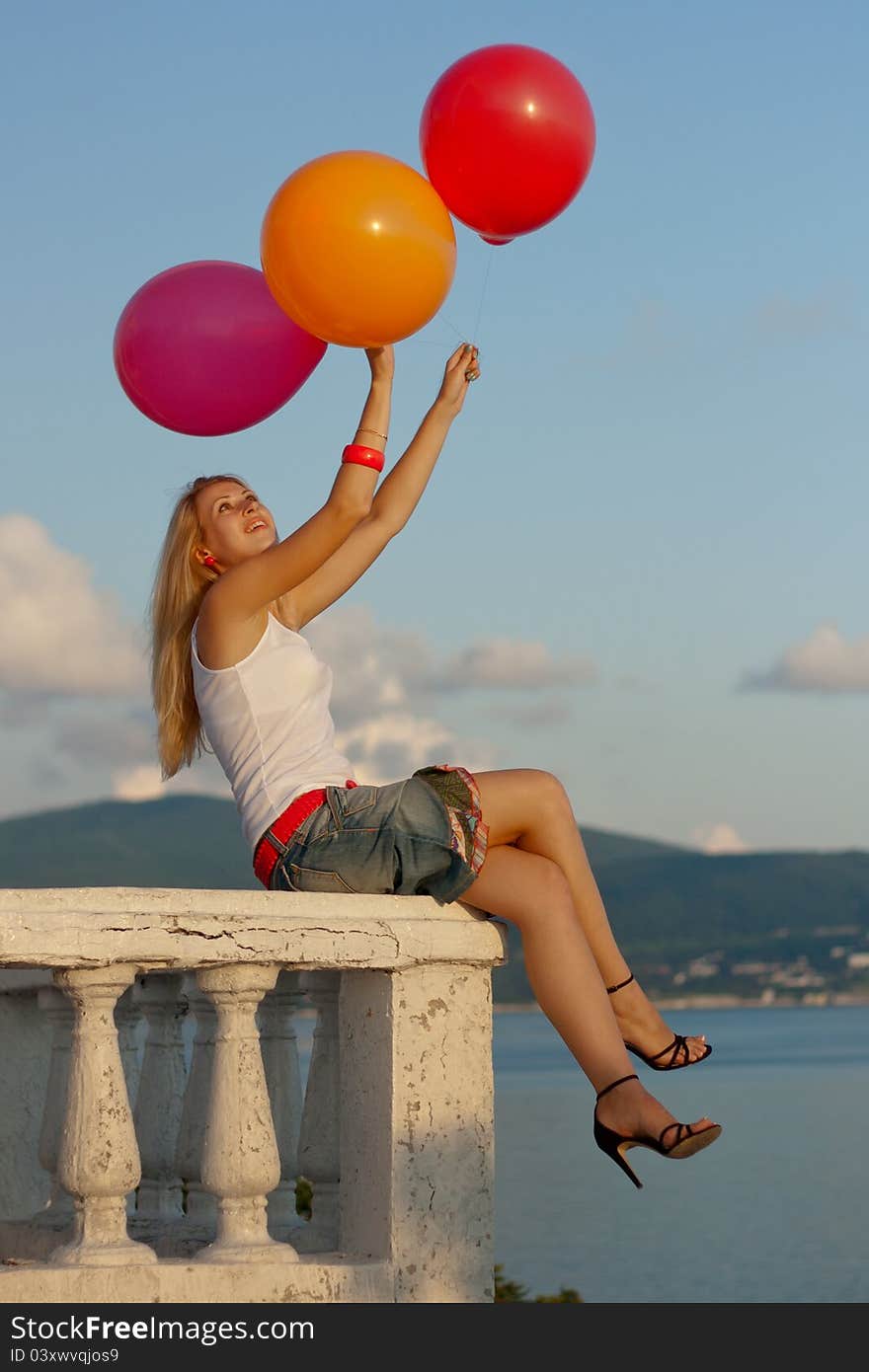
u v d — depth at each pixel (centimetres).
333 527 409
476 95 430
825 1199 4347
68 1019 461
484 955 410
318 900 391
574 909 411
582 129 439
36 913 358
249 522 450
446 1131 403
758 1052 16312
